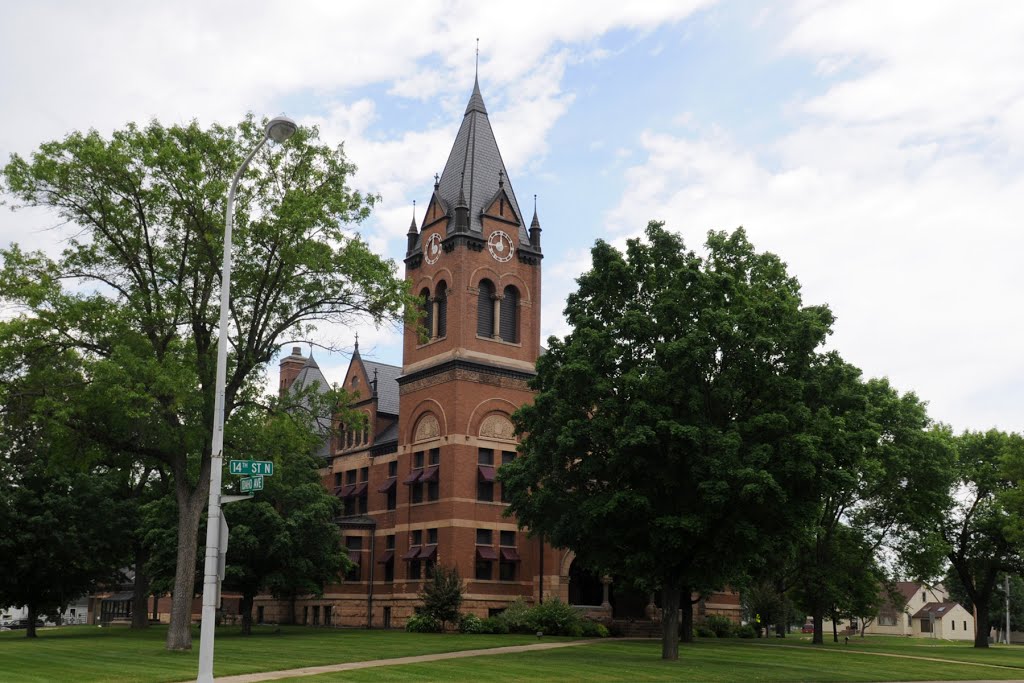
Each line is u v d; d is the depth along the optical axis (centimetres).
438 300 6406
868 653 4822
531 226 6688
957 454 6091
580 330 3816
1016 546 5944
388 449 6850
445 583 5497
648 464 3472
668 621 3653
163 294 3612
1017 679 3550
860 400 3794
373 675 2738
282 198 3750
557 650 4059
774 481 3198
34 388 3512
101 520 5728
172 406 3416
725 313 3503
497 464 6109
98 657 3228
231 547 5162
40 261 3600
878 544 6397
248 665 2964
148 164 3456
